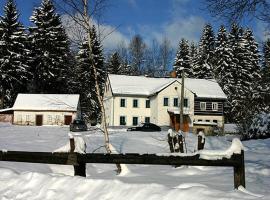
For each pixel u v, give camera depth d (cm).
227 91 7388
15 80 6819
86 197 743
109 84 6906
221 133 5778
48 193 786
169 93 6456
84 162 837
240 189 668
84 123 4550
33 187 840
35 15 6788
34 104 6525
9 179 901
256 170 1106
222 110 6694
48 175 871
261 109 4403
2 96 6944
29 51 6894
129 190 717
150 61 9006
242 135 3756
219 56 7675
